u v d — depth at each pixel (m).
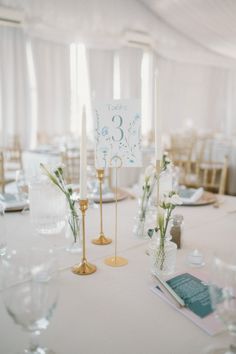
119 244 1.25
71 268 1.04
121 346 0.69
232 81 9.06
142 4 6.86
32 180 1.45
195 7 6.40
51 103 6.08
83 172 1.00
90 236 1.33
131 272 1.02
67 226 1.21
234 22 6.71
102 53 6.68
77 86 6.42
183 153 4.90
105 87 6.79
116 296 0.88
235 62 8.67
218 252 0.76
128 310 0.81
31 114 5.77
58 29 5.89
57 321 0.77
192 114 8.38
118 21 6.60
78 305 0.83
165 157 1.35
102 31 6.45
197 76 8.34
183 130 7.59
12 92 5.52
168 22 7.29
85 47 6.45
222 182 2.63
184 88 8.12
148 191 1.33
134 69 6.99
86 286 0.93
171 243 1.03
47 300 0.67
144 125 7.41
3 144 5.46
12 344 0.69
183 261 1.10
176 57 7.73
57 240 1.28
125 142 1.14
